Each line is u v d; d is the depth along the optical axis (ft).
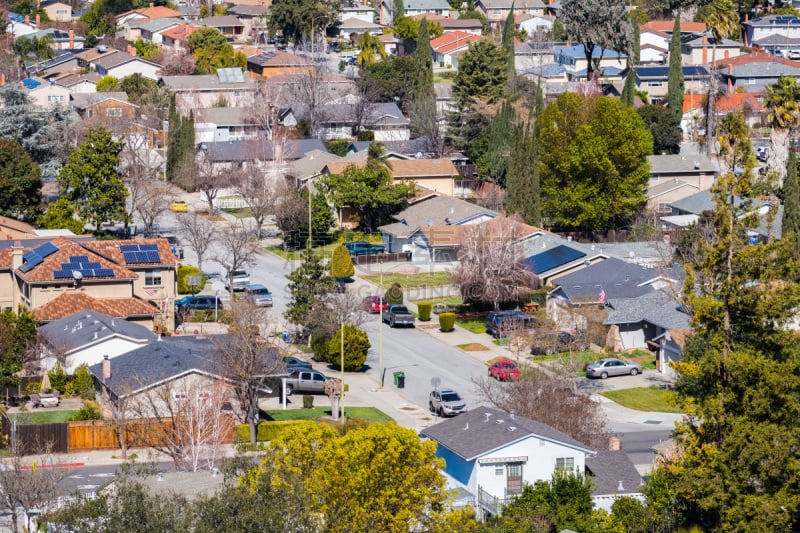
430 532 283.38
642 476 357.61
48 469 345.31
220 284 573.33
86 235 620.49
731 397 345.72
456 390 456.04
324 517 271.49
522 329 493.36
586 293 520.42
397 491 281.95
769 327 360.89
